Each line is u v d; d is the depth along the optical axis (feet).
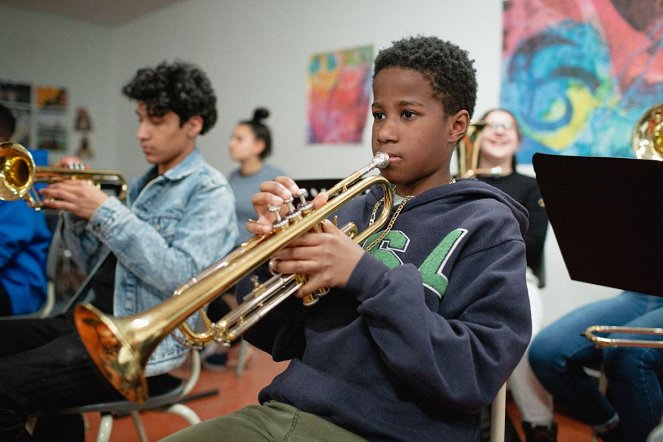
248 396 7.86
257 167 11.10
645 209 3.36
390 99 3.00
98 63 17.67
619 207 3.47
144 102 4.78
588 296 7.88
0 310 5.69
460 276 2.83
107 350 2.32
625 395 5.16
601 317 5.74
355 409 2.68
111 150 18.20
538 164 3.65
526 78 8.47
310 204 2.69
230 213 4.79
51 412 3.94
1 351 4.56
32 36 16.26
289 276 2.72
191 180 4.79
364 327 2.81
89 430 6.64
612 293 7.66
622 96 7.50
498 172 6.43
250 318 2.63
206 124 5.13
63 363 3.89
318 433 2.68
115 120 18.12
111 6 15.80
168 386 4.40
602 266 3.82
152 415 7.18
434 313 2.63
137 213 4.77
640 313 5.79
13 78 15.98
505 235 2.84
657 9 7.13
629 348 5.15
